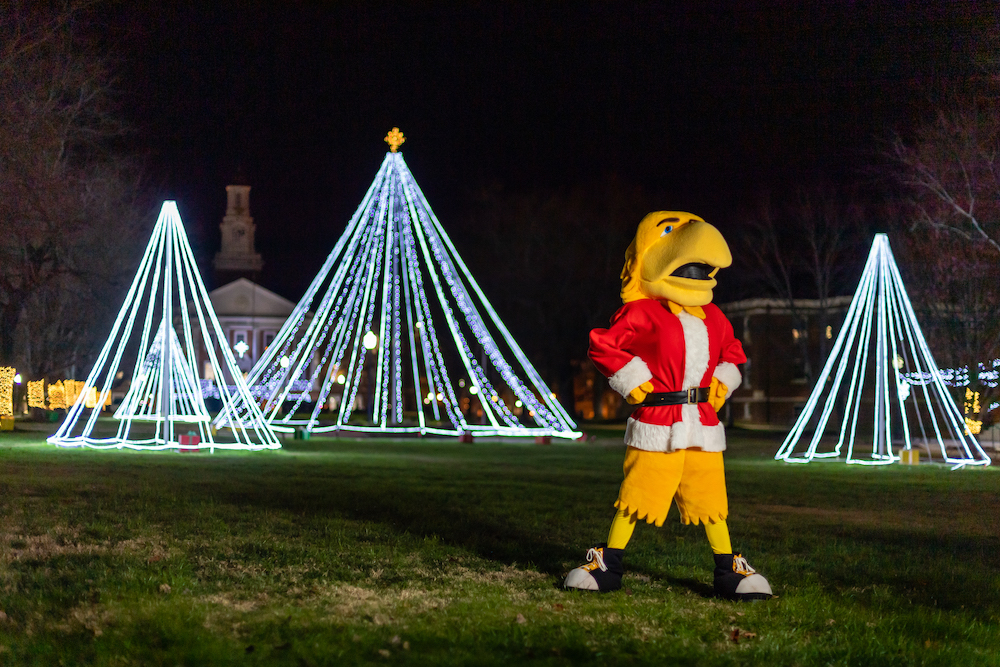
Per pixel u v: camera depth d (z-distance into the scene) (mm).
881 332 25875
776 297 61219
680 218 7191
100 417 48562
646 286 7113
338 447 29906
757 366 62812
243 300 89125
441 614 6199
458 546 8922
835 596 7074
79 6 27344
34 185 28094
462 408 65125
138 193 39188
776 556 8758
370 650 5344
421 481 16438
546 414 39688
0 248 29703
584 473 19375
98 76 28109
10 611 6023
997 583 7719
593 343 7047
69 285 39312
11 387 37562
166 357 26188
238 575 7246
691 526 10641
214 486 14359
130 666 5051
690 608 6570
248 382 36000
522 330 58531
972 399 33406
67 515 10180
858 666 5410
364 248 38469
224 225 106688
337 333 39688
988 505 14250
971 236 31047
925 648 5707
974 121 30125
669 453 6922
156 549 8164
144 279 26672
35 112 27562
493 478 17547
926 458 27891
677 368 6945
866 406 50938
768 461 25625
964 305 32719
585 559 8367
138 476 15836
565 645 5547
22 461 19016
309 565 7723
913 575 7961
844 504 14031
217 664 5074
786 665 5371
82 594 6473
